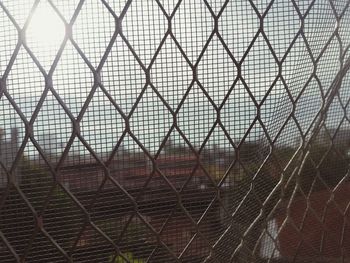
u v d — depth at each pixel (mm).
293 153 596
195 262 564
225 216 566
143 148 508
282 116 565
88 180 498
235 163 550
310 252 654
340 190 656
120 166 507
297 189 614
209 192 547
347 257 685
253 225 594
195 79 512
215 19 505
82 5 462
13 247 490
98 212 511
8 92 454
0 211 476
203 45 509
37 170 478
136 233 532
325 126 612
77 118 476
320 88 585
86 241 516
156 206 530
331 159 636
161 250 545
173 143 523
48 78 459
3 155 464
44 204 487
